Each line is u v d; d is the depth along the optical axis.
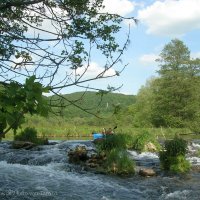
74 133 49.22
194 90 78.75
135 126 77.38
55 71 4.38
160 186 13.82
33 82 2.61
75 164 17.83
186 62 81.12
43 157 19.86
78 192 12.44
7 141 29.91
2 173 14.48
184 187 13.69
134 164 16.98
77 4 5.79
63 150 23.23
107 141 18.50
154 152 24.73
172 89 76.94
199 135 60.47
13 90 2.59
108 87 4.40
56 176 14.69
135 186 13.73
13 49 5.59
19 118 2.57
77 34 5.87
